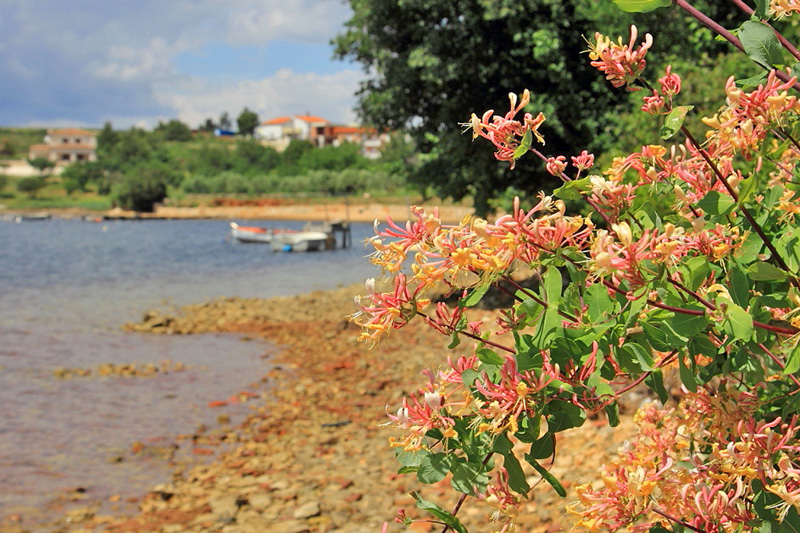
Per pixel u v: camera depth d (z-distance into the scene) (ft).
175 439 30.63
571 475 19.80
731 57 30.73
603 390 6.01
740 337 5.73
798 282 6.14
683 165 6.53
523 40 50.29
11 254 155.63
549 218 5.70
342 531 19.90
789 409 6.40
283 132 634.02
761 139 6.56
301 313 66.64
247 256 153.07
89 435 31.12
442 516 6.05
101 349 51.85
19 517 22.08
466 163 56.85
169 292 89.51
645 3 6.38
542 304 5.92
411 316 5.70
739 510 6.61
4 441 30.09
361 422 31.55
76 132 602.85
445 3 51.37
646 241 5.45
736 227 6.73
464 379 6.23
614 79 6.52
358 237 206.39
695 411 7.96
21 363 46.52
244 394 38.06
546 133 51.60
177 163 541.75
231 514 21.86
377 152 517.14
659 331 6.07
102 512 22.74
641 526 7.16
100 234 240.94
